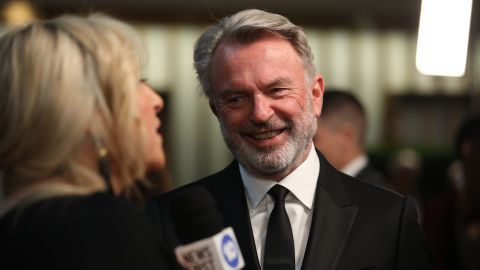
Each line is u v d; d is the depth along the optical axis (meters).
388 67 9.13
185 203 1.66
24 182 1.55
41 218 1.46
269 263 2.12
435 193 8.98
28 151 1.51
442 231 4.11
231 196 2.31
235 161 2.43
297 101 2.21
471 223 3.96
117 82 1.59
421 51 4.17
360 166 3.90
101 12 1.83
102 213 1.46
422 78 9.19
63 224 1.43
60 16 1.69
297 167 2.27
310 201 2.26
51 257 1.40
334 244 2.18
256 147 2.22
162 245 1.57
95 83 1.57
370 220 2.25
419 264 2.25
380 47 9.11
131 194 2.49
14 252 1.44
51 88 1.52
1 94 1.53
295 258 2.19
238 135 2.24
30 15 7.86
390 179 7.40
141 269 1.44
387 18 8.94
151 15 8.64
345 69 9.04
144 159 1.66
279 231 2.16
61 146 1.52
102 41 1.61
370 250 2.19
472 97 8.01
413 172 6.48
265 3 8.07
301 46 2.25
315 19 8.81
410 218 2.29
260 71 2.17
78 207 1.46
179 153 8.70
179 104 8.75
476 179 3.91
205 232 1.65
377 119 9.12
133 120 1.61
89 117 1.54
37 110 1.51
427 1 4.13
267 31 2.21
